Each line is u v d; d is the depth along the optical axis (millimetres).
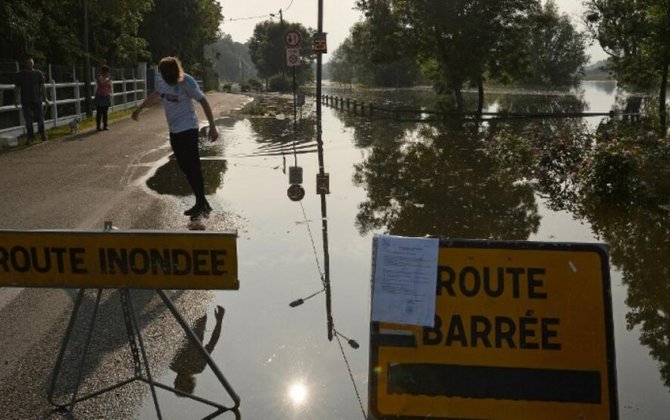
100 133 17000
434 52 36812
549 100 56031
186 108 7957
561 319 3012
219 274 3420
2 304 5156
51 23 20484
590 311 3010
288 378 4172
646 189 9984
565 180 11484
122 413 3672
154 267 3449
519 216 8766
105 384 3965
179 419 3639
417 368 3039
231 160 14195
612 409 2977
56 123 18344
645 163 11633
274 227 8008
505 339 3025
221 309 5340
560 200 9828
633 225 8250
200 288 3447
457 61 34656
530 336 3018
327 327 5023
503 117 28828
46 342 4504
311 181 11469
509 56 36375
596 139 13789
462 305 3039
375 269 3049
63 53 20609
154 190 9844
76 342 4516
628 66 26906
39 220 7785
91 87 22344
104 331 4711
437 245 3025
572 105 45938
